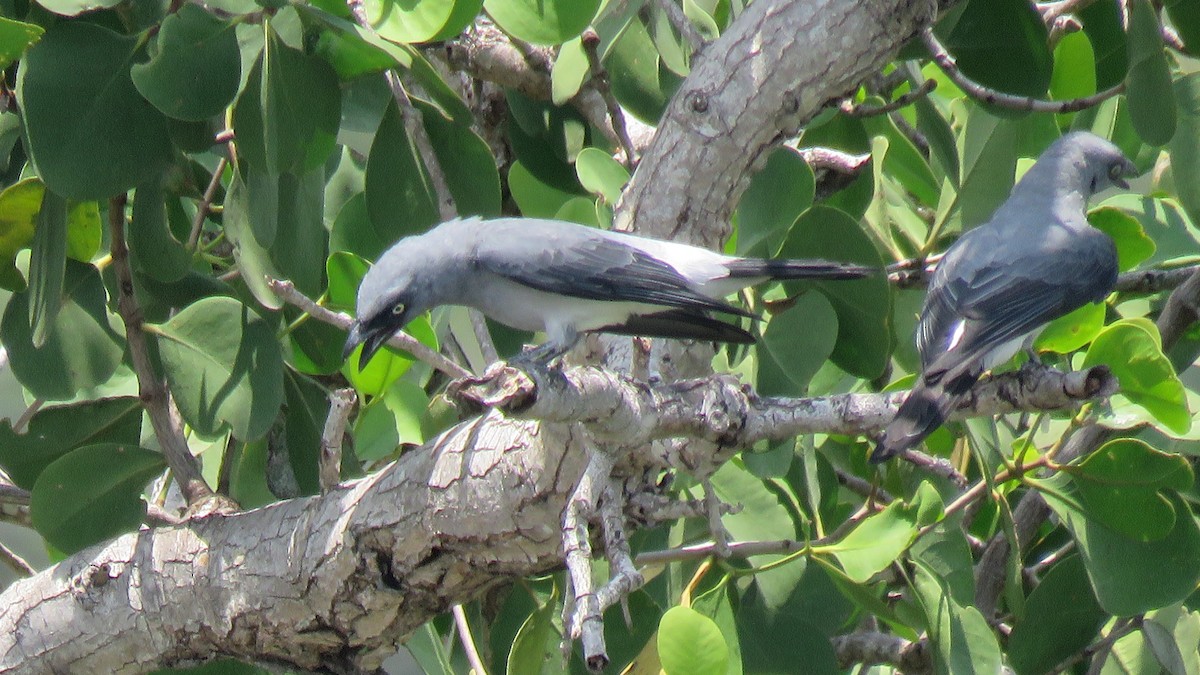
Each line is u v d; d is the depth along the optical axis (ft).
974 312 29.50
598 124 35.99
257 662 27.99
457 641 34.81
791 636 32.83
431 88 28.89
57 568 28.81
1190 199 33.68
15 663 28.40
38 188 29.43
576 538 22.02
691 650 23.91
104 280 32.55
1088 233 31.40
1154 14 29.66
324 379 37.17
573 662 31.35
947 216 34.12
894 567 32.96
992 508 39.75
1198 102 33.53
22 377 29.78
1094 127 39.06
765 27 26.73
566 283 26.94
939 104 43.68
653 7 36.17
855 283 29.14
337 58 28.50
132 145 27.50
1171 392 27.32
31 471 31.83
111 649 28.09
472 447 24.04
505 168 41.37
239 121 27.37
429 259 27.76
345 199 38.32
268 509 27.14
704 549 29.89
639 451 23.77
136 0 28.86
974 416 25.04
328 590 25.86
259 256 29.40
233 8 27.99
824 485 34.88
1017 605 31.22
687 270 27.14
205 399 28.73
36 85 26.78
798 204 30.91
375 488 25.26
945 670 28.60
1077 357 34.01
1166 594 29.01
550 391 20.89
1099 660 34.12
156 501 35.42
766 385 29.35
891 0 26.25
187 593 27.22
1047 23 34.96
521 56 35.65
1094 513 29.76
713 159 27.14
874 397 24.68
